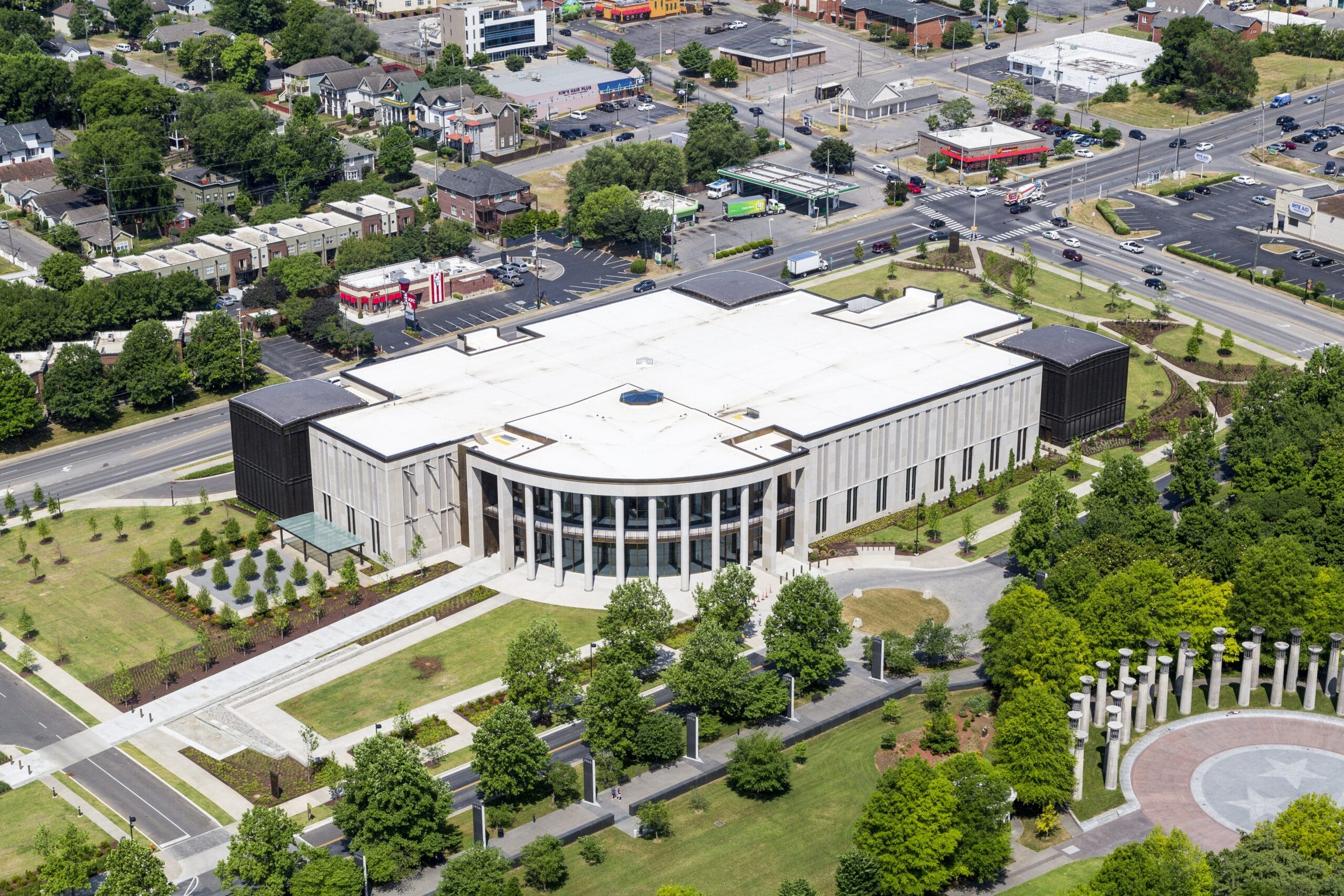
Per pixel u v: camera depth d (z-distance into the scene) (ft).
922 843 654.12
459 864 651.66
